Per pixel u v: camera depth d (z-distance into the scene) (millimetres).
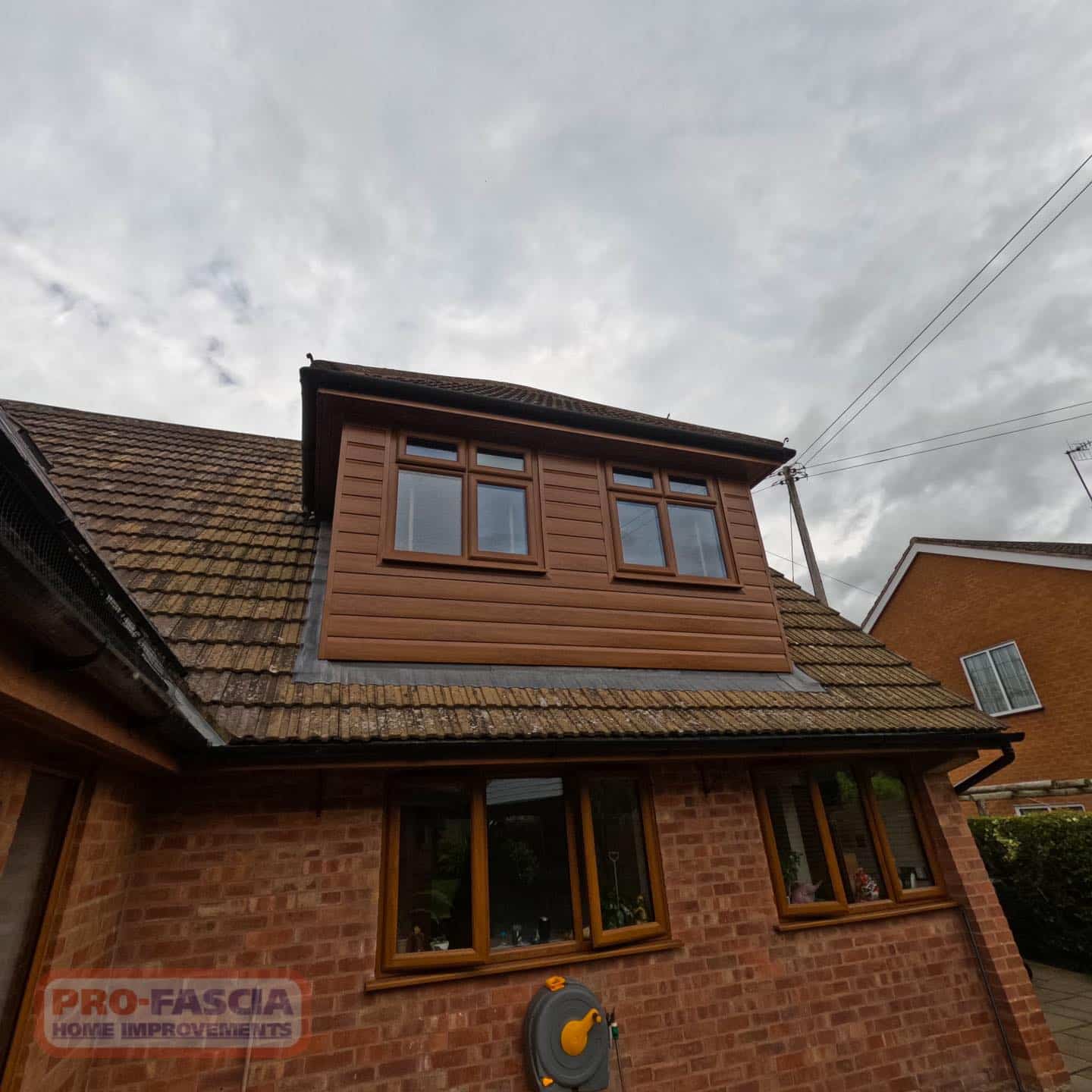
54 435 6824
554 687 4598
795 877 4727
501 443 5621
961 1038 4535
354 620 4406
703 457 6309
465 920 3715
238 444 8203
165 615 4230
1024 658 13117
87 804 2684
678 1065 3773
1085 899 7336
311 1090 3049
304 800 3596
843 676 5906
